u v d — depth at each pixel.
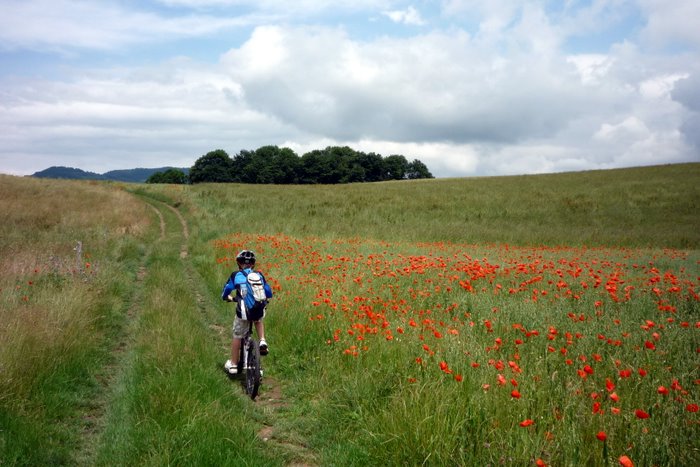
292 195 46.25
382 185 61.69
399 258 13.32
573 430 3.35
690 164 61.91
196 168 111.06
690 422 3.51
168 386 5.08
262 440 4.58
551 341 5.77
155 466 3.76
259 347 5.70
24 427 4.27
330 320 7.30
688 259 16.05
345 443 4.41
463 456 3.48
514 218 33.19
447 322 6.88
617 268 12.89
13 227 18.03
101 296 9.41
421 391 4.34
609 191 42.41
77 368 5.97
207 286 12.47
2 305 7.07
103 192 40.44
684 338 5.76
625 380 4.29
